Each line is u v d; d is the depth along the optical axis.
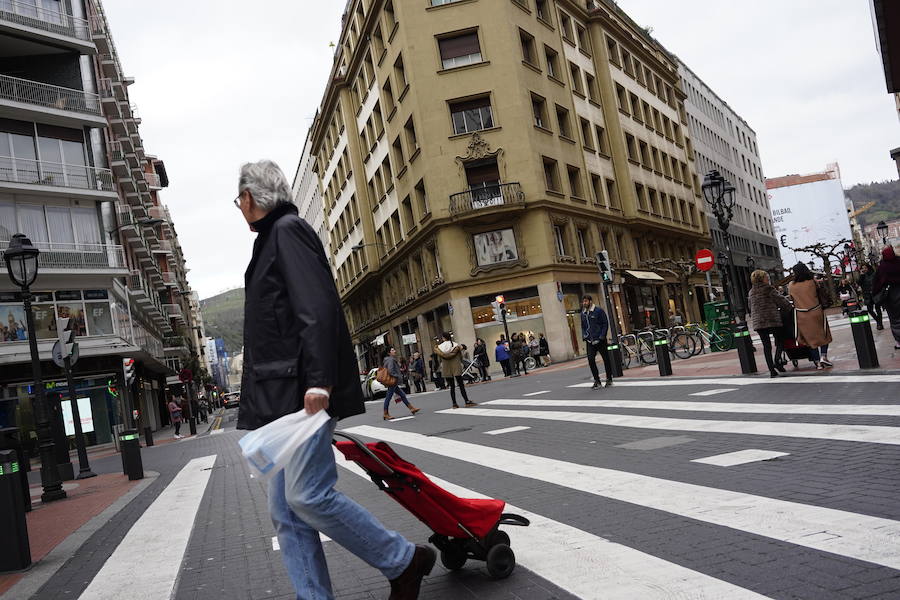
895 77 14.65
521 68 34.16
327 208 62.03
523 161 33.31
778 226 111.88
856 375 9.45
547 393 15.18
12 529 5.35
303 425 2.72
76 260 29.58
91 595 4.29
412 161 35.62
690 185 56.66
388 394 15.55
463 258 33.25
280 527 2.98
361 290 52.31
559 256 34.12
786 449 5.73
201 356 119.12
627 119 45.59
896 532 3.42
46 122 29.67
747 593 2.92
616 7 49.25
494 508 3.58
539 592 3.24
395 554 3.07
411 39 33.81
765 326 10.75
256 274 3.02
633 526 4.18
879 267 11.27
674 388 11.70
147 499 8.69
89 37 31.78
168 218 75.56
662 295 46.38
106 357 29.88
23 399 27.62
